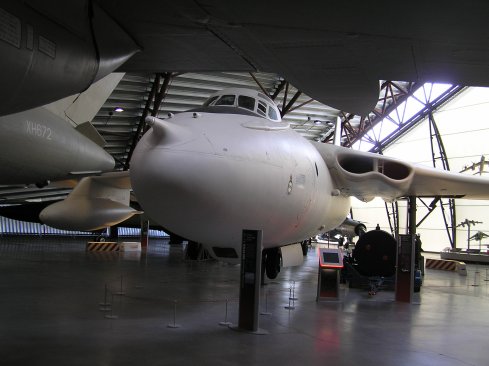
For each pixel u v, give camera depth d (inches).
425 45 130.3
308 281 469.7
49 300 315.3
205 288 396.5
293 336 233.8
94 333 225.6
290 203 291.0
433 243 1348.4
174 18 139.6
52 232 1476.4
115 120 1044.5
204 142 245.9
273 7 120.6
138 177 241.6
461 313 326.3
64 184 591.5
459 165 1214.9
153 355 192.4
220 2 123.6
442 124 1233.4
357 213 1544.0
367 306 336.5
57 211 560.1
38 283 396.5
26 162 215.3
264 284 428.5
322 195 345.4
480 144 1163.9
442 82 159.8
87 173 262.5
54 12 121.6
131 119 1062.4
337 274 348.5
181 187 235.3
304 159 308.8
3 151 202.5
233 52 161.5
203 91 1019.3
